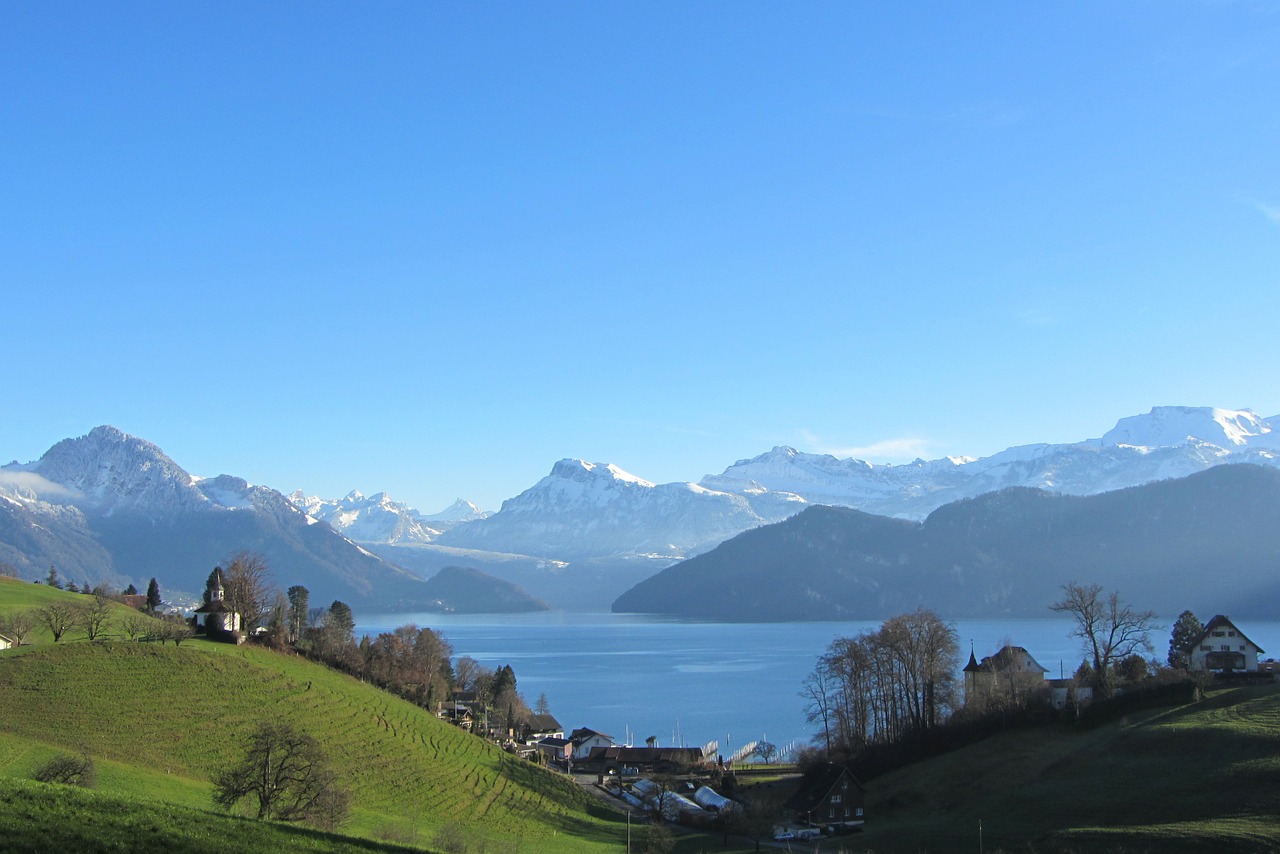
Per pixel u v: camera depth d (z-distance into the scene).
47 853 51.47
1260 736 101.25
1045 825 95.12
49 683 122.38
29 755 94.31
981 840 95.06
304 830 67.38
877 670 156.25
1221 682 135.38
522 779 146.12
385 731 144.12
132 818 59.66
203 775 104.88
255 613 197.88
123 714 117.56
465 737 162.12
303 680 152.62
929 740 140.12
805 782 131.75
